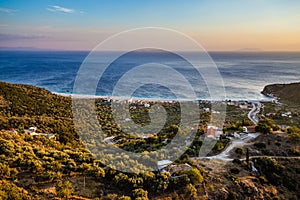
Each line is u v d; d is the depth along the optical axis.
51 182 19.14
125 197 16.89
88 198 17.47
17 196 16.22
